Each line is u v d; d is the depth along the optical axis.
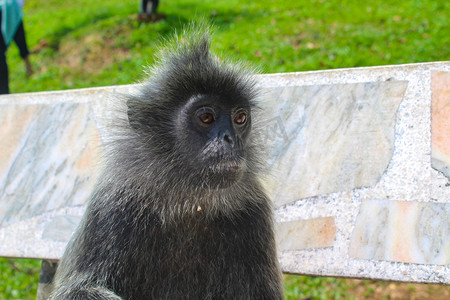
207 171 1.09
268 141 1.26
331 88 1.26
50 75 2.74
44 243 1.30
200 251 1.11
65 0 4.06
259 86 1.21
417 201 1.18
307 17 2.90
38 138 1.36
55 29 3.28
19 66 2.93
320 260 1.20
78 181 1.32
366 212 1.20
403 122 1.21
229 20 3.02
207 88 1.10
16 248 1.31
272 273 1.12
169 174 1.12
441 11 2.71
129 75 2.50
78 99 1.35
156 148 1.12
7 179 1.35
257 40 2.62
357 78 1.25
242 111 1.11
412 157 1.20
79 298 1.05
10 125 1.38
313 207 1.22
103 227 1.10
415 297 1.50
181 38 1.17
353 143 1.23
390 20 2.66
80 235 1.11
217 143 1.09
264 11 3.12
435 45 2.28
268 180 1.21
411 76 1.22
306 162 1.24
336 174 1.22
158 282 1.11
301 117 1.26
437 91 1.21
